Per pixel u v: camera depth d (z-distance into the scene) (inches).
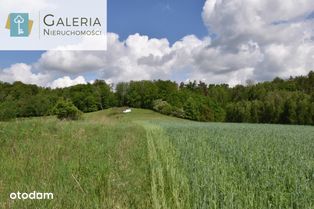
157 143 593.0
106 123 972.6
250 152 439.8
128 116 3447.3
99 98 3656.5
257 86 4719.5
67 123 664.4
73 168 296.2
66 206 203.0
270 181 260.2
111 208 201.0
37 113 2226.9
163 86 4069.9
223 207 200.4
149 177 287.7
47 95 2491.4
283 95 3609.7
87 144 463.5
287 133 999.6
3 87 2518.5
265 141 632.4
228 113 3998.5
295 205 216.7
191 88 5551.2
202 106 3750.0
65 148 409.4
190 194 229.3
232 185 247.8
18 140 432.8
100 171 289.1
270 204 205.3
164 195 229.1
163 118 3415.4
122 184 250.2
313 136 850.1
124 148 468.1
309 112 3102.9
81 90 3617.1
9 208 196.7
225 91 5002.5
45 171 283.1
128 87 4136.3
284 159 392.8
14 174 271.3
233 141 614.5
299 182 257.8
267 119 3521.2
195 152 417.7
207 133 900.6
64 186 241.8
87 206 202.8
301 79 4744.1
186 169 309.3
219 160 354.9
